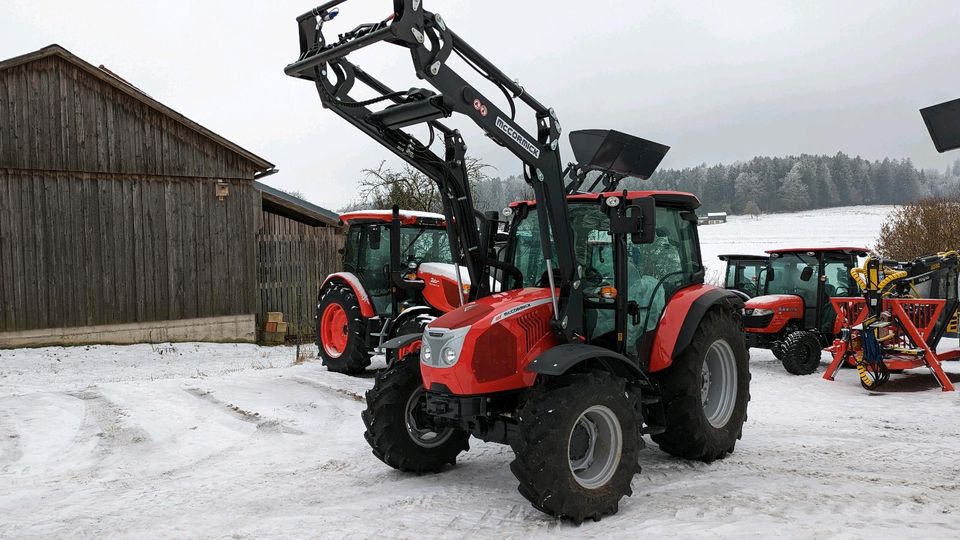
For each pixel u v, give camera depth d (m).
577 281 4.59
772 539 3.58
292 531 3.84
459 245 5.10
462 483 4.77
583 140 5.51
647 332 5.04
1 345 11.65
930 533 3.68
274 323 14.30
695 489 4.56
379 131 4.73
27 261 11.91
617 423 4.19
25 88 11.95
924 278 9.02
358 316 9.09
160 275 13.32
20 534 3.86
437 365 4.32
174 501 4.40
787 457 5.45
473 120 4.12
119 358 11.56
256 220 14.52
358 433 6.25
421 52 3.88
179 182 13.58
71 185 12.40
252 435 6.16
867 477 4.86
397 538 3.72
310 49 4.35
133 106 13.05
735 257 12.66
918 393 8.55
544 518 4.04
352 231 9.89
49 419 6.63
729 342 5.50
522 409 4.14
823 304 10.66
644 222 4.48
